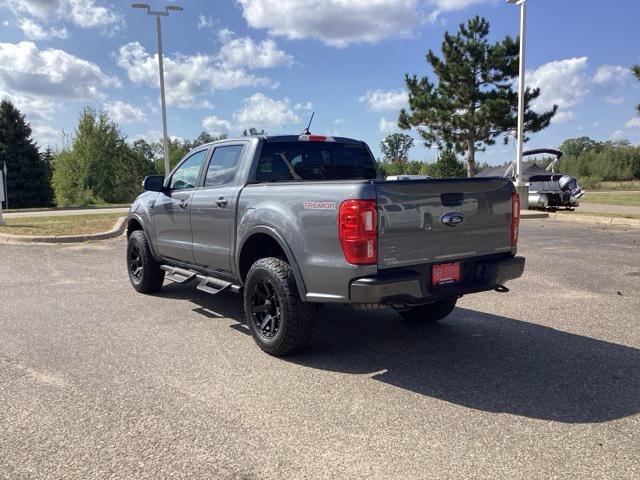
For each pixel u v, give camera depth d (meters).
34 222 17.38
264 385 4.07
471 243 4.52
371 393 3.92
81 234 13.52
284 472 2.87
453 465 2.92
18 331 5.52
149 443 3.18
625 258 9.89
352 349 4.92
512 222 4.82
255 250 5.20
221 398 3.83
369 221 3.92
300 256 4.32
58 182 57.66
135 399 3.81
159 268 7.13
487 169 30.38
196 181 6.11
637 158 72.62
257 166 5.30
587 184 58.97
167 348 4.96
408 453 3.05
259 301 4.91
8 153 48.88
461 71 29.25
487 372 4.32
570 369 4.37
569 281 7.85
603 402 3.73
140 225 7.27
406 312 5.82
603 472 2.85
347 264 3.99
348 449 3.10
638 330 5.41
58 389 3.99
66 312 6.31
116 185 58.28
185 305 6.66
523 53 19.98
